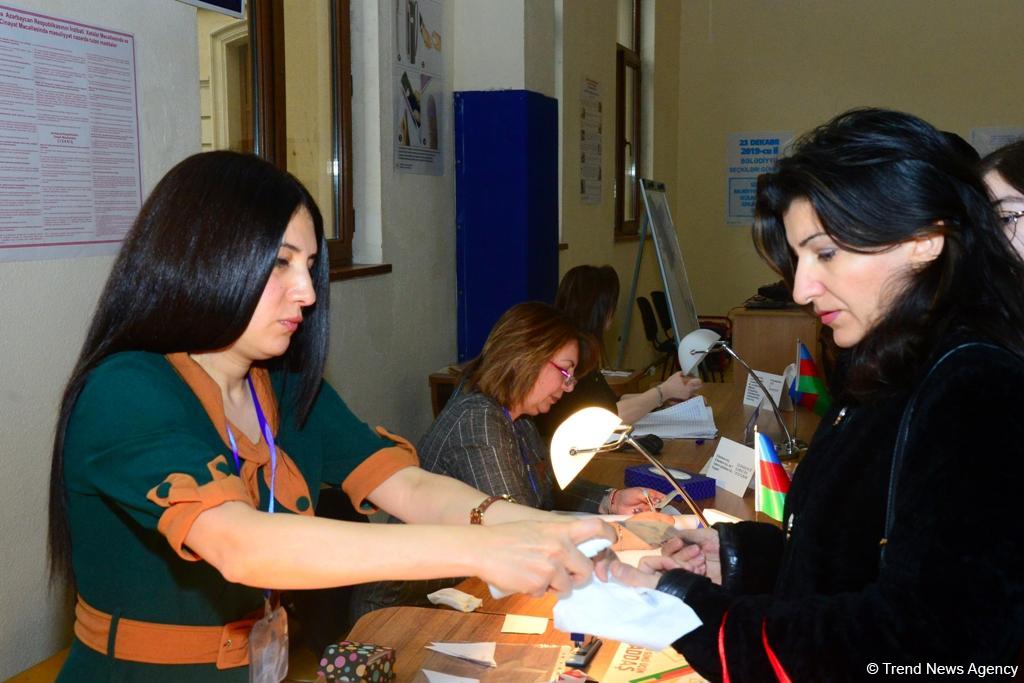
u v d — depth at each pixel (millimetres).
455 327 4352
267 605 1208
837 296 975
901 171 909
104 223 2207
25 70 1968
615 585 1087
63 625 2113
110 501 1140
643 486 2475
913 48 7410
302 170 3297
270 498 1229
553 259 4625
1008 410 833
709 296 8078
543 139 4414
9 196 1946
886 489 938
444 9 4160
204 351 1155
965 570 806
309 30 3295
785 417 3314
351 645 1385
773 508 2002
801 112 7727
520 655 1423
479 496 1356
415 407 3965
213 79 2756
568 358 2162
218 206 1106
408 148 3816
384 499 1404
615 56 6148
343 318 3346
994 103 7285
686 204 8062
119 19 2229
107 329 1142
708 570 1374
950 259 915
